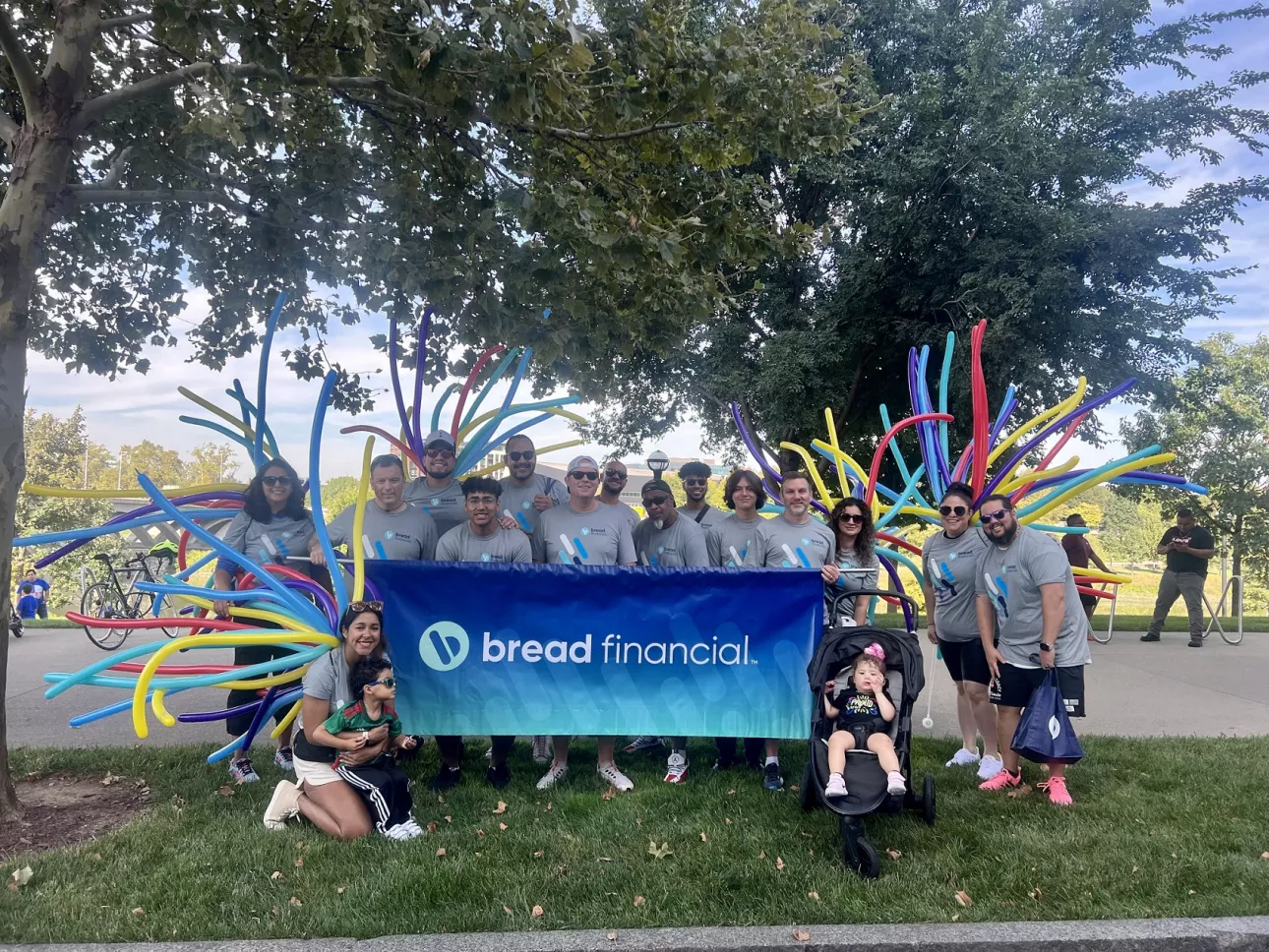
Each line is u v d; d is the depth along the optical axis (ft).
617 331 23.12
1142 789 18.06
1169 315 46.06
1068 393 46.75
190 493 19.90
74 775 18.65
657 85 19.11
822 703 16.20
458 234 19.95
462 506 21.58
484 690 18.16
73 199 17.24
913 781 18.63
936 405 51.16
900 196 45.44
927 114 45.24
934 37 50.52
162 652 14.65
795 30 19.66
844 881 13.48
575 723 18.17
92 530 17.61
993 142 43.78
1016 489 23.61
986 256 44.34
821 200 53.62
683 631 18.47
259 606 17.04
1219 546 82.17
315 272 23.49
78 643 38.58
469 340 22.61
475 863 13.96
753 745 19.76
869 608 20.03
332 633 16.34
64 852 14.38
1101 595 21.85
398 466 19.38
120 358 25.91
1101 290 46.91
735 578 18.56
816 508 25.50
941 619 19.67
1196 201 45.03
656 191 21.91
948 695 28.91
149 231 24.36
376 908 12.51
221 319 25.45
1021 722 17.29
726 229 21.62
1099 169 47.19
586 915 12.42
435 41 14.84
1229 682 30.50
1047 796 17.57
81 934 11.77
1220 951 11.92
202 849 14.44
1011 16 51.19
